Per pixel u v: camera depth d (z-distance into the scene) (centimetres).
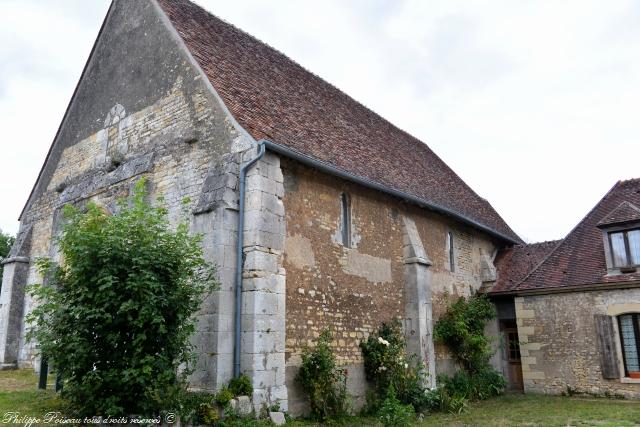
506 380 1546
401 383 1128
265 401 837
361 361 1104
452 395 1271
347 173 1072
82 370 714
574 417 1053
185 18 1193
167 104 1094
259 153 904
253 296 862
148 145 1112
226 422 762
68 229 771
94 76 1331
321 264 1040
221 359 830
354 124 1492
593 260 1458
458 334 1396
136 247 747
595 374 1367
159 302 725
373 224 1216
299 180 1026
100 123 1271
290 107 1185
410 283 1282
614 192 1625
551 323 1458
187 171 1008
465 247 1628
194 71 1054
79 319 718
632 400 1291
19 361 1305
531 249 1838
